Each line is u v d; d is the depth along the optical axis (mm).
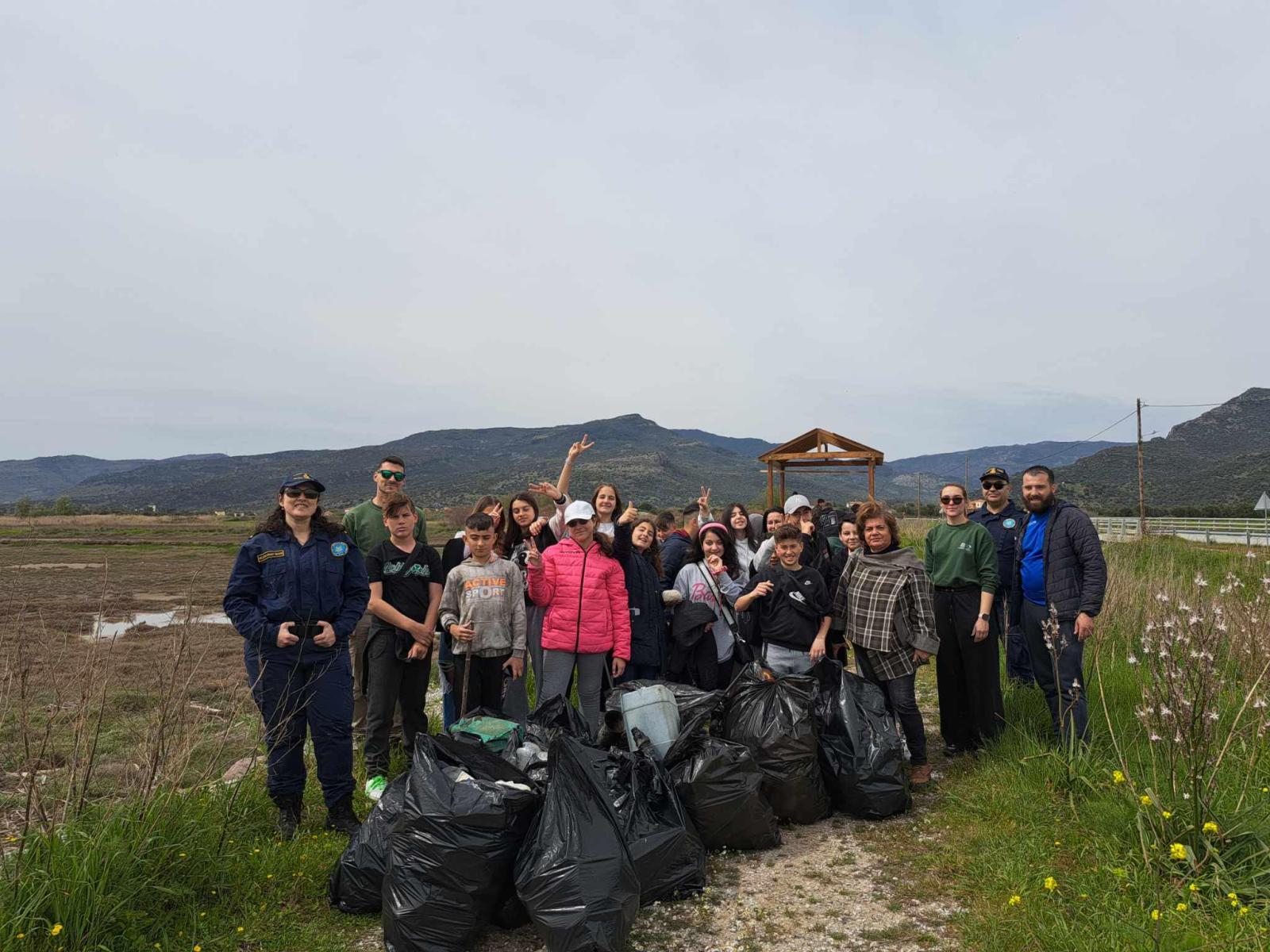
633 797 3691
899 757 4602
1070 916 3260
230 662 9445
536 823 3250
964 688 5535
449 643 5371
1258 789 3951
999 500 6527
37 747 4152
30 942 2805
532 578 5281
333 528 4410
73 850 3146
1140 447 33281
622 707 4398
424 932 3102
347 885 3520
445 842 3150
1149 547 16641
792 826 4500
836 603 5352
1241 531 29688
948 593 5398
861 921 3400
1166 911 3111
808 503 7516
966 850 4004
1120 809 3900
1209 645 4023
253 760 4508
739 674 4965
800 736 4469
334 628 4199
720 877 3873
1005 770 4820
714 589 6180
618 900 2990
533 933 3395
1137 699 5793
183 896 3379
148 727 3986
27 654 3998
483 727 4148
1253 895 3186
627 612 5512
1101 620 7930
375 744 4852
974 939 3176
